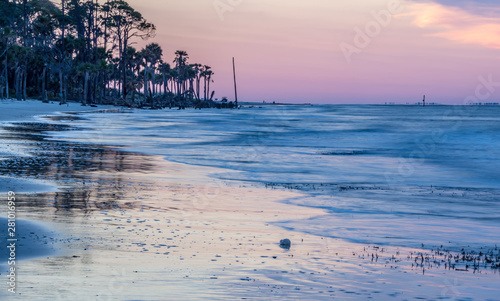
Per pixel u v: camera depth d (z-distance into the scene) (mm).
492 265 10680
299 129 78625
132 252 10266
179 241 11516
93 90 159625
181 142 45719
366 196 20109
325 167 30375
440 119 130000
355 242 12453
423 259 10969
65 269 8812
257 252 10914
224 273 9109
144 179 22031
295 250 11297
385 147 47375
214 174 25141
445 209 17594
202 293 7855
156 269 9141
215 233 12633
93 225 12586
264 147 43719
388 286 8797
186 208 15883
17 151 30609
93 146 37406
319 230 13695
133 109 144875
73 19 155500
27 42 141750
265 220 14727
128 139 46281
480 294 8555
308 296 7988
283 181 23875
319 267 9906
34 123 61531
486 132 68375
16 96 120688
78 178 21141
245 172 26562
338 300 7867
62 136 45156
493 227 14672
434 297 8289
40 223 12391
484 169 31359
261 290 8180
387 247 12031
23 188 17625
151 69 186250
